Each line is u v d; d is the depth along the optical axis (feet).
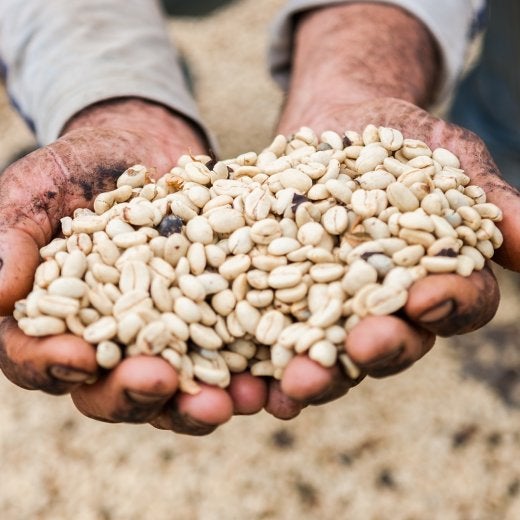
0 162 2.64
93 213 1.44
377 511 1.91
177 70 1.88
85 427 2.05
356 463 1.97
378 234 1.35
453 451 1.98
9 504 1.96
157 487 1.96
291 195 1.39
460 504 1.91
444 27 1.89
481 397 2.05
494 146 2.28
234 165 1.51
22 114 1.83
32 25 1.81
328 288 1.31
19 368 1.27
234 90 2.93
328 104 1.68
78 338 1.27
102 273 1.33
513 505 1.90
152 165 1.54
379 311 1.26
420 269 1.29
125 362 1.25
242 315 1.32
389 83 1.75
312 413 2.04
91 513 1.94
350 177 1.45
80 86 1.71
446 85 1.93
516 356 2.10
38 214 1.42
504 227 1.37
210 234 1.37
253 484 1.95
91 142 1.50
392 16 1.88
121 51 1.78
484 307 1.30
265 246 1.37
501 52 2.12
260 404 1.34
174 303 1.32
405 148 1.45
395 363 1.26
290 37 1.99
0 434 2.05
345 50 1.81
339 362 1.27
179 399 1.27
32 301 1.29
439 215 1.35
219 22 3.23
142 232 1.37
